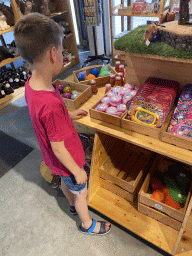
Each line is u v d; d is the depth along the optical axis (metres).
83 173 1.31
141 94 1.54
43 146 1.28
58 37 1.04
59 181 2.09
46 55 1.01
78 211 1.64
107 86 2.01
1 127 3.21
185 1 1.27
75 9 5.03
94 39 4.50
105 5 4.38
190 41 1.21
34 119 1.11
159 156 1.96
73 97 1.94
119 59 4.43
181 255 1.53
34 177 2.37
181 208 1.62
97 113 1.63
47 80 1.11
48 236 1.82
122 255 1.64
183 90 1.53
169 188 1.74
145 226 1.73
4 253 1.74
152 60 1.64
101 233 1.76
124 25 4.72
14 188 2.27
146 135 1.44
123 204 1.90
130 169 2.06
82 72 2.39
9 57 3.71
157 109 1.41
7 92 3.79
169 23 1.44
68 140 1.26
